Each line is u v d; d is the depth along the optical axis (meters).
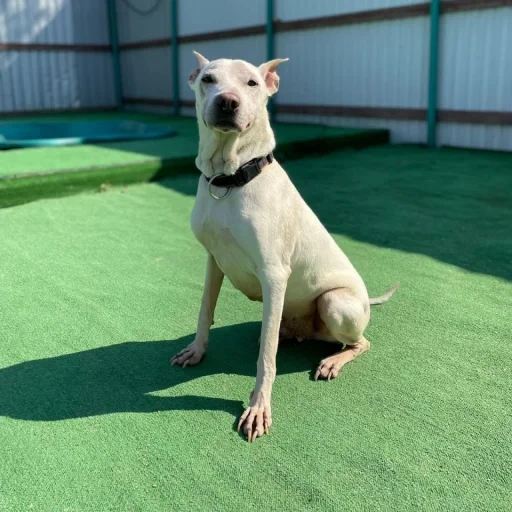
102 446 0.77
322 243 0.97
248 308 1.22
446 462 0.74
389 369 0.97
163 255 1.53
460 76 3.12
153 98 5.43
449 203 2.05
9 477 0.71
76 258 1.51
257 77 0.88
